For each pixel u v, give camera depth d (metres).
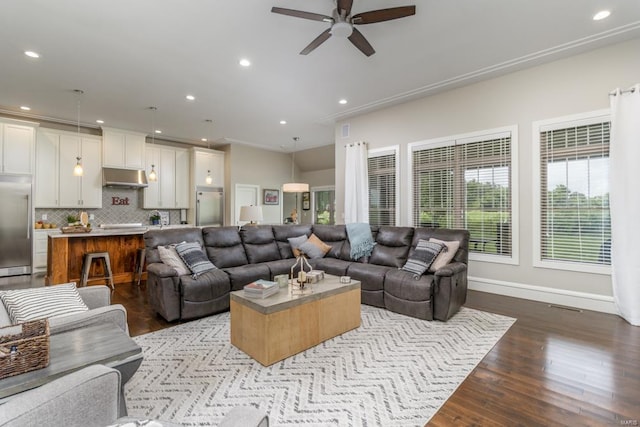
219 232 4.27
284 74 4.17
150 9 2.79
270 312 2.38
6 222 5.35
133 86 4.53
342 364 2.38
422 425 1.70
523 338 2.82
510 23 3.04
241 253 4.31
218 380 2.16
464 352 2.56
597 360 2.40
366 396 1.97
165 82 4.40
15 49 3.47
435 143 4.89
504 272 4.24
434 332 2.99
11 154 5.40
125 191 7.17
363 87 4.62
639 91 3.21
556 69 3.81
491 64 3.91
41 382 1.18
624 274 3.26
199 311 3.35
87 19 2.93
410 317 3.40
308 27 3.10
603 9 2.82
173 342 2.78
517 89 4.11
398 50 3.56
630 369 2.27
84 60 3.74
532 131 3.99
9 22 2.96
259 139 8.02
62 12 2.82
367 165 5.83
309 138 7.89
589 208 3.63
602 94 3.51
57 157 6.02
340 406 1.87
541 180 3.94
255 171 8.97
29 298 1.89
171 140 8.09
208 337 2.90
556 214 3.85
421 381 2.14
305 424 1.72
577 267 3.68
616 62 3.43
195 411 1.82
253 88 4.64
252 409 1.04
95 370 1.08
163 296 3.18
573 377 2.17
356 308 3.12
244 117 6.07
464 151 4.61
